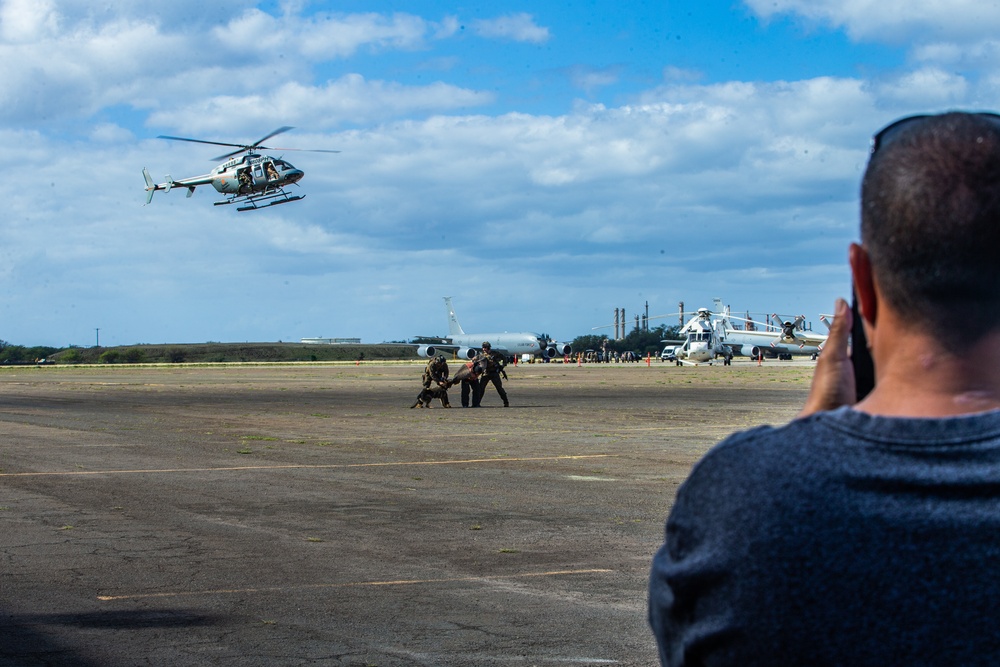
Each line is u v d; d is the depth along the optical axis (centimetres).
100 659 542
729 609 153
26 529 920
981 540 143
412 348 15088
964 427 150
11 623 613
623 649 561
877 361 168
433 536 881
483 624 610
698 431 1941
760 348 9912
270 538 873
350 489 1169
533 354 10650
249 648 561
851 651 144
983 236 152
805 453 155
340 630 597
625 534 890
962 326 155
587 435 1858
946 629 142
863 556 145
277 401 3128
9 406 2917
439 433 1917
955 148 156
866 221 165
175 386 4459
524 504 1056
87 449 1641
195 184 4475
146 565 770
